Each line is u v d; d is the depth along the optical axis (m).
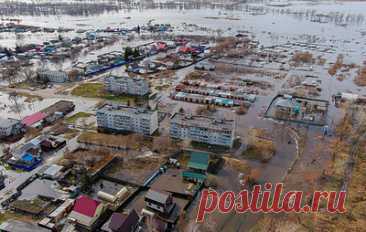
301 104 168.00
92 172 109.38
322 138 138.88
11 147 128.75
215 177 110.75
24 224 87.12
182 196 101.50
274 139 137.88
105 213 93.44
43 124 147.38
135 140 133.00
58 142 128.50
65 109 160.12
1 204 96.75
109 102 173.62
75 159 118.50
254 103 177.50
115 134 139.75
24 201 96.69
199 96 183.50
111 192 102.25
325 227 89.06
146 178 109.31
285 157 124.25
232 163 119.25
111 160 116.75
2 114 157.88
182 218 92.19
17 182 107.19
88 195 101.56
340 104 177.00
